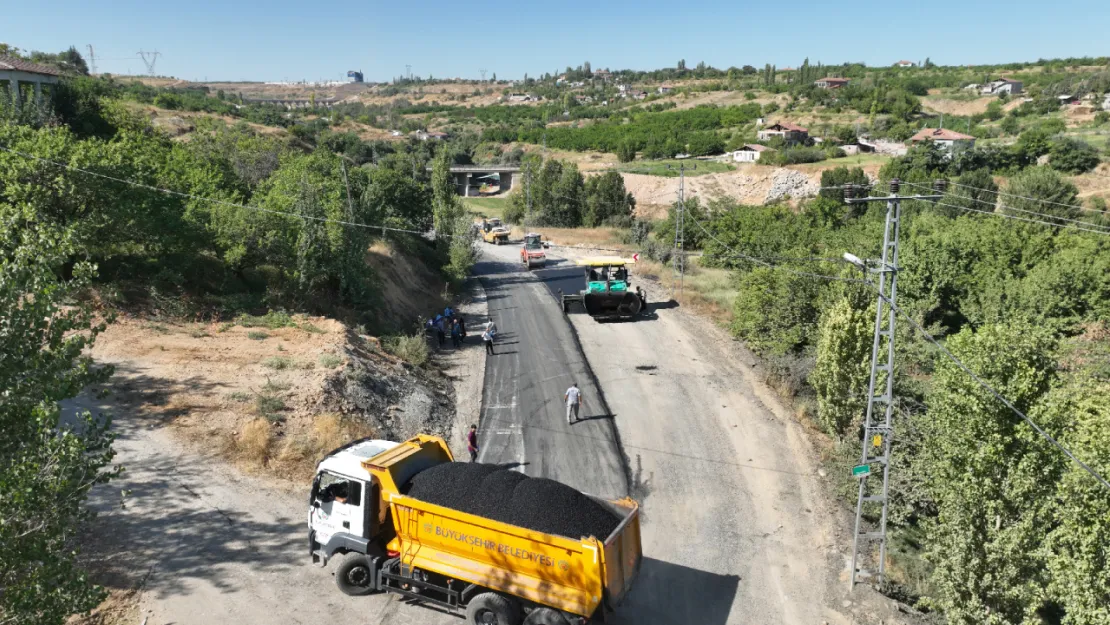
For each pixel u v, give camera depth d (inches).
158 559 557.0
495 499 492.1
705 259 2166.6
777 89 7613.2
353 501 515.5
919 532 714.8
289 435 767.1
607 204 3371.1
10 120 1312.7
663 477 812.0
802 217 2262.6
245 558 568.4
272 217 1235.2
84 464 355.9
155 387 821.9
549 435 920.3
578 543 448.1
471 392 1085.1
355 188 1872.5
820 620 562.9
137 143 1280.8
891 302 595.8
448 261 2068.2
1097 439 478.9
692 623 546.3
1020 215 2213.3
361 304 1358.3
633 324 1476.4
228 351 974.4
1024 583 524.1
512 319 1550.2
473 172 4926.2
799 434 944.9
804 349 1190.9
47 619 329.4
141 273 1143.6
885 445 616.1
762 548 669.9
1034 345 524.1
